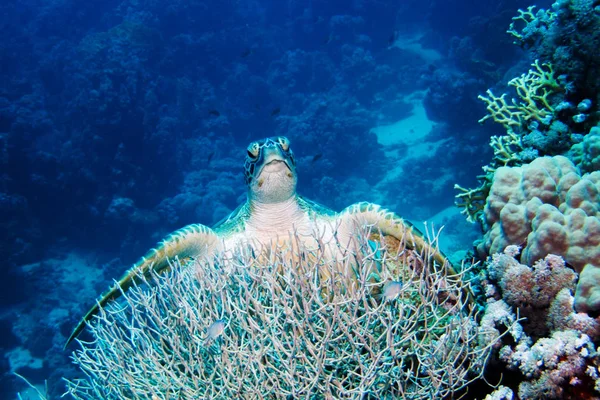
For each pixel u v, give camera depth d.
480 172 17.47
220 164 22.83
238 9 33.91
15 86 25.70
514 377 2.92
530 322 2.91
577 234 2.76
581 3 4.29
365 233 3.24
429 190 18.61
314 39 34.41
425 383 2.87
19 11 36.00
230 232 4.92
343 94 28.39
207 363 2.92
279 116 26.39
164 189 20.50
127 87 19.70
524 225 3.11
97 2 33.19
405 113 27.12
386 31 34.31
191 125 24.64
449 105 20.11
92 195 18.30
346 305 2.68
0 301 15.45
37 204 17.86
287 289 2.89
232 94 27.88
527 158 4.41
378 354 2.44
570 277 2.73
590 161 3.42
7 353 13.72
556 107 4.49
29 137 18.05
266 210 4.69
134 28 23.61
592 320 2.57
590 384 2.46
